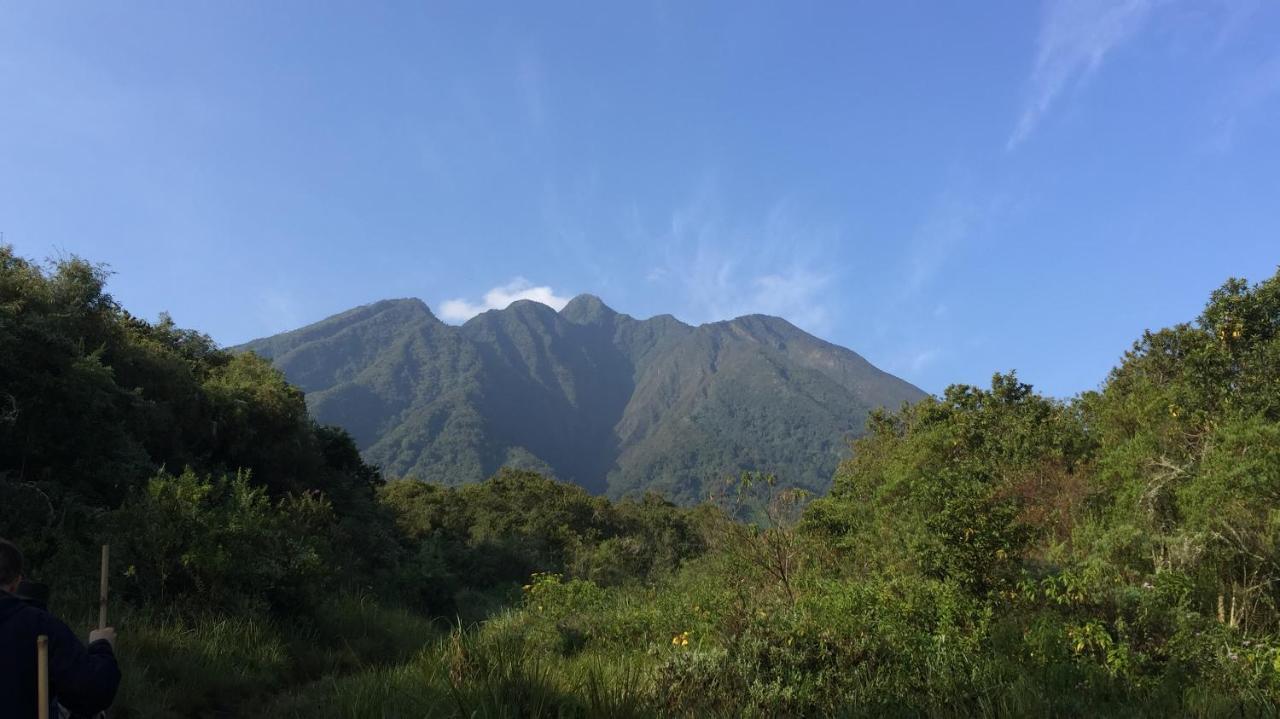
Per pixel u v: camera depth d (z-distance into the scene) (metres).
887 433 23.94
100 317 19.05
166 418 19.77
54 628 3.00
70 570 10.04
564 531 40.56
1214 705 5.56
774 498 11.38
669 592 13.41
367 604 14.18
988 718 5.45
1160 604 7.25
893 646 6.89
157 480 11.02
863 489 17.95
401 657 10.63
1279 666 6.09
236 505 11.73
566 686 6.37
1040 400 22.69
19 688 2.86
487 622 13.80
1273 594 7.76
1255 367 13.49
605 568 28.64
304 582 11.72
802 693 6.18
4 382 13.29
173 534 10.22
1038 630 6.97
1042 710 5.46
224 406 23.73
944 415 23.12
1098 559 8.48
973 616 7.61
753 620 7.64
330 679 8.47
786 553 10.91
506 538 34.00
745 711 5.87
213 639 9.12
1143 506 10.19
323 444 34.44
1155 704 5.77
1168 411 13.97
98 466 14.79
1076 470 14.35
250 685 8.38
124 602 9.66
